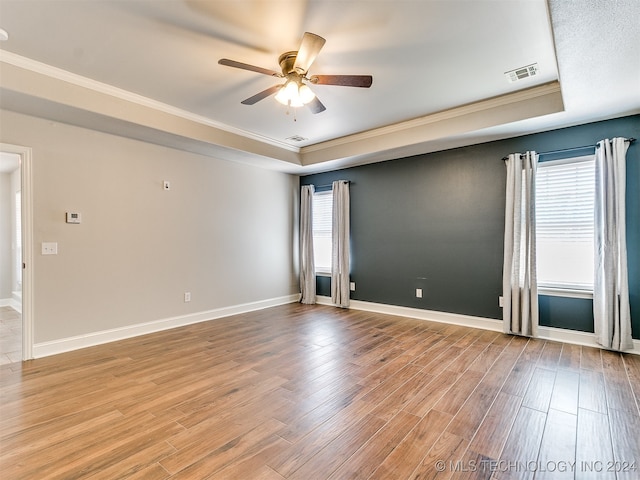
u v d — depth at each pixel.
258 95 2.66
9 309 5.49
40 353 3.17
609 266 3.19
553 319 3.63
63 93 2.85
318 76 2.39
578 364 2.91
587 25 1.86
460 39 2.43
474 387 2.50
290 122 4.10
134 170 3.88
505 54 2.62
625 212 3.20
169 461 1.69
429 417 2.10
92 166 3.54
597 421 2.03
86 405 2.25
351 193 5.39
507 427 1.98
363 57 2.66
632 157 3.21
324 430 1.96
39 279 3.18
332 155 4.91
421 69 2.85
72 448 1.79
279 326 4.27
